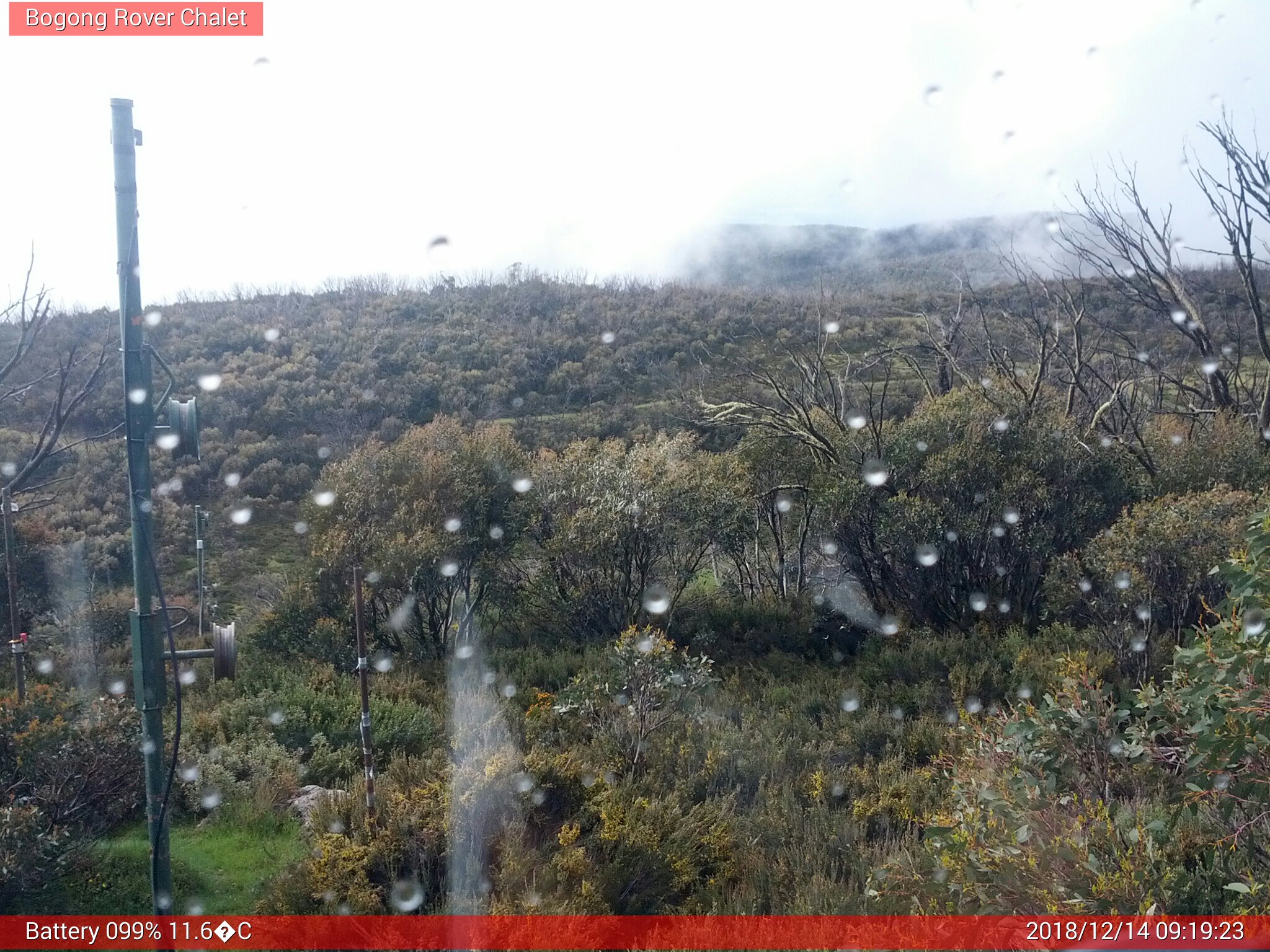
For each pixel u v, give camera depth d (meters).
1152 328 20.42
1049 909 3.47
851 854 5.25
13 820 4.48
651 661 7.14
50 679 9.02
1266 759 3.71
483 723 6.97
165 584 15.05
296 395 22.53
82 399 10.43
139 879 4.91
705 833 5.43
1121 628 8.06
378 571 10.60
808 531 12.63
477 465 12.11
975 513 10.57
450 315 29.48
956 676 8.55
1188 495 8.58
